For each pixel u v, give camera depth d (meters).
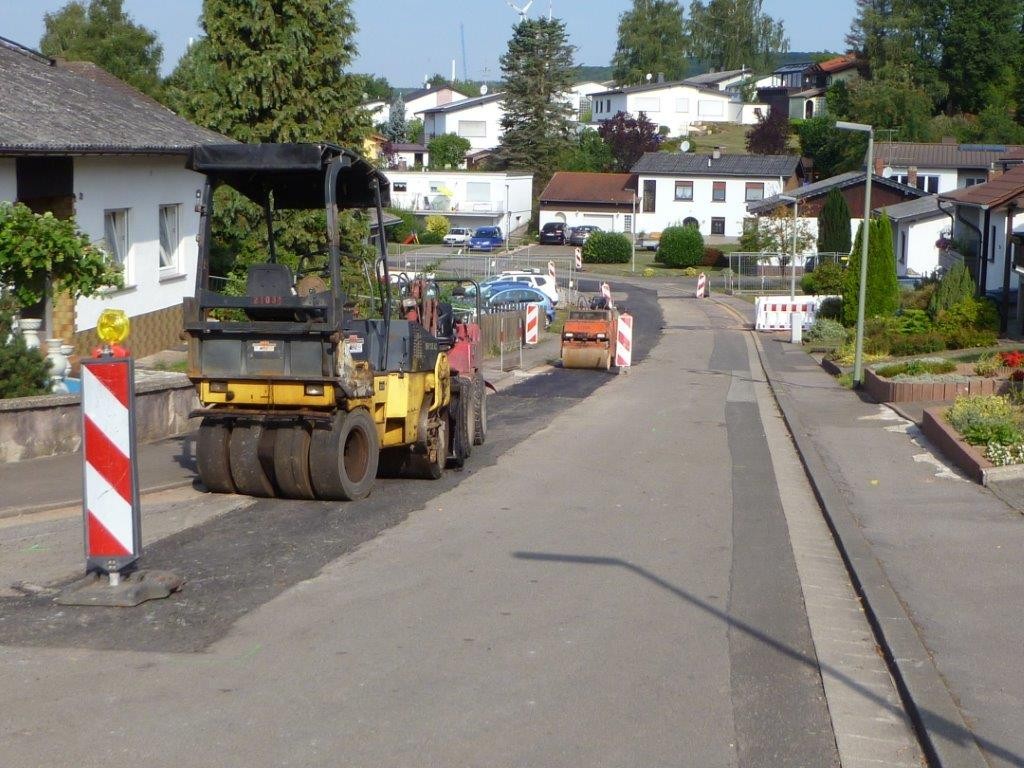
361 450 11.45
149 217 21.50
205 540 9.57
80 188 18.39
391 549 9.38
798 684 6.47
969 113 96.88
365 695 6.08
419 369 12.44
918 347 28.95
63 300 18.16
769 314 43.53
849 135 92.19
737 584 8.66
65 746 5.37
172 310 22.78
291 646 6.86
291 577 8.43
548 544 9.77
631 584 8.53
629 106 130.12
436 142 113.38
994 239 35.22
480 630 7.26
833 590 8.69
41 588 7.95
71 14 67.06
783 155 93.12
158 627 7.18
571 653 6.86
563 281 64.88
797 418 19.41
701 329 44.75
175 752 5.31
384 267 12.04
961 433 14.62
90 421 7.61
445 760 5.29
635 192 87.25
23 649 6.72
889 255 36.78
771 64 149.88
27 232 13.30
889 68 92.56
